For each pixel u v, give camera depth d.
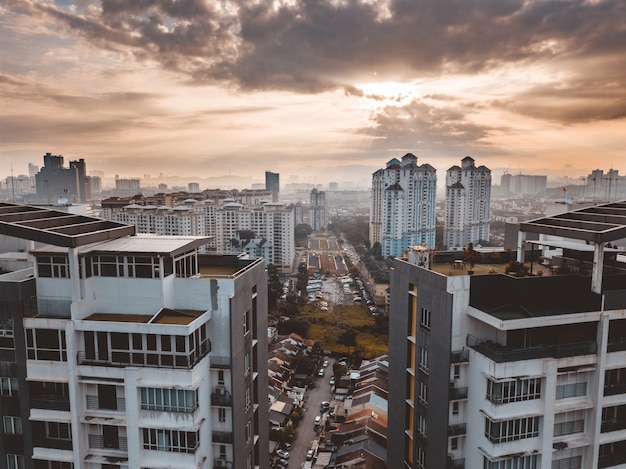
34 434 31.25
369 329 139.00
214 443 33.16
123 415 30.89
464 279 32.47
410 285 38.16
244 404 35.00
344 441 75.69
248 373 36.19
